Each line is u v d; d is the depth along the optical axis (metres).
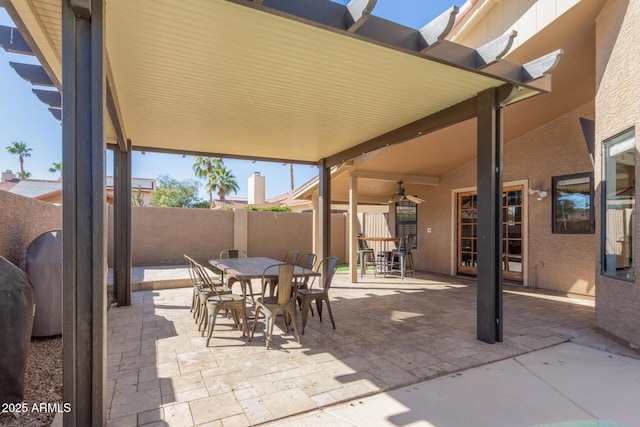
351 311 4.98
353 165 7.38
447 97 3.90
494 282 3.63
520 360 3.17
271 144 5.96
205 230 9.48
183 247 9.23
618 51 3.60
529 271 6.81
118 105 3.85
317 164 7.38
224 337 3.79
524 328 4.14
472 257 8.05
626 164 3.59
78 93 2.01
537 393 2.56
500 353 3.33
